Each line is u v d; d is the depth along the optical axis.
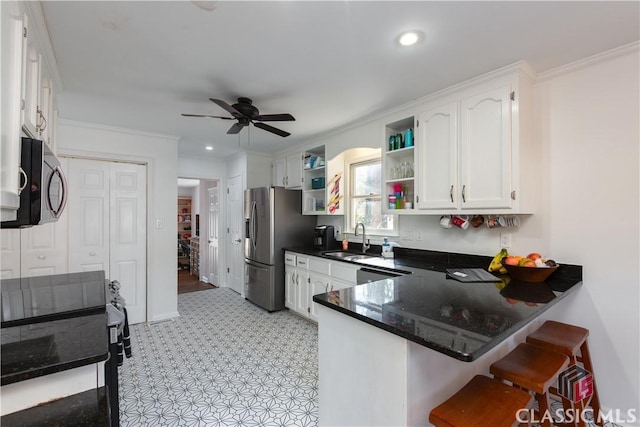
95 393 1.09
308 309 3.62
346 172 3.96
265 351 2.91
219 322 3.71
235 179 5.22
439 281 1.99
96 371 1.12
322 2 1.47
